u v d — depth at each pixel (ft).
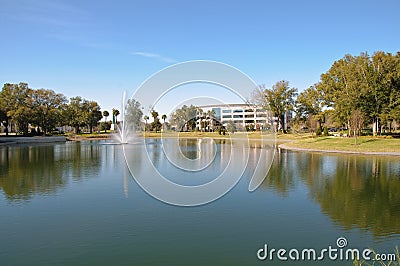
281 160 83.15
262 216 34.27
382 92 126.52
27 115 177.37
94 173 61.05
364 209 36.50
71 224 31.55
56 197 42.11
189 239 27.84
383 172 61.41
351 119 121.08
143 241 27.40
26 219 33.06
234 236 28.58
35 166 70.23
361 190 45.96
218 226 31.19
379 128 147.02
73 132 249.55
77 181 52.85
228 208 37.45
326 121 187.21
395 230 29.84
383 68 128.98
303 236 28.58
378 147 102.17
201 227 30.91
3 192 44.73
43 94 192.85
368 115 129.90
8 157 88.63
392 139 115.14
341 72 147.74
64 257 24.31
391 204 38.40
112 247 26.12
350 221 32.45
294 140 152.97
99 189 46.93
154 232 29.45
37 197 42.04
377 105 128.77
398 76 124.57
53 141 169.07
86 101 245.86
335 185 49.70
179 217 33.91
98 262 23.47
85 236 28.40
